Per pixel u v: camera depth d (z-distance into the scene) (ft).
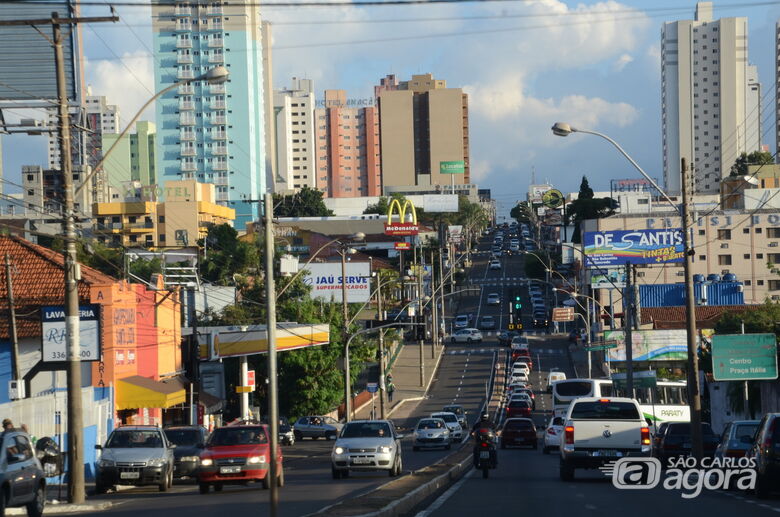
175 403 161.17
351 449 106.11
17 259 160.15
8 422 77.10
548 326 454.81
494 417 274.16
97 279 161.38
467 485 91.50
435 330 396.78
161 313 179.11
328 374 238.89
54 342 111.86
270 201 43.29
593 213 545.44
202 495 93.40
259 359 237.66
